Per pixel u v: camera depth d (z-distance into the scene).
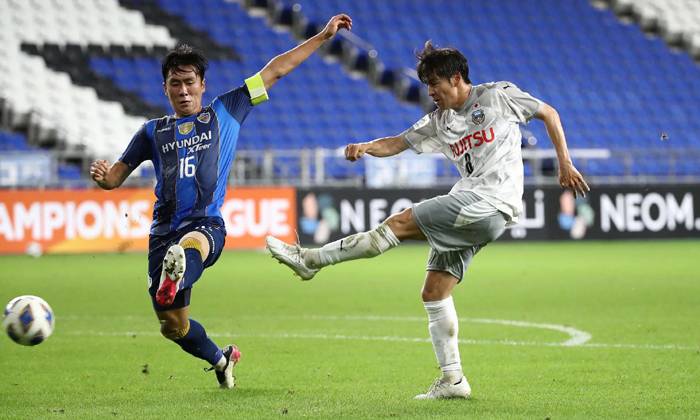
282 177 99.31
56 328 41.94
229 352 26.78
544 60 128.38
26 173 89.25
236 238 90.00
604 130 119.94
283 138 110.44
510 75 125.50
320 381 28.38
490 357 32.88
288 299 53.75
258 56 118.62
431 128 25.06
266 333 39.91
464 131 24.16
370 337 38.56
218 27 120.69
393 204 93.00
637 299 51.94
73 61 110.38
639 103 124.62
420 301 52.44
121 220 88.44
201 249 23.91
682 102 125.69
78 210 87.69
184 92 25.20
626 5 136.00
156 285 24.92
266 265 77.69
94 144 102.19
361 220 92.31
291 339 38.03
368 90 118.75
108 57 112.06
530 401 24.36
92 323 43.72
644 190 100.06
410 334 39.47
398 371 30.25
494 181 23.83
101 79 109.38
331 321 43.91
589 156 104.31
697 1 136.38
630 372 29.44
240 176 92.44
